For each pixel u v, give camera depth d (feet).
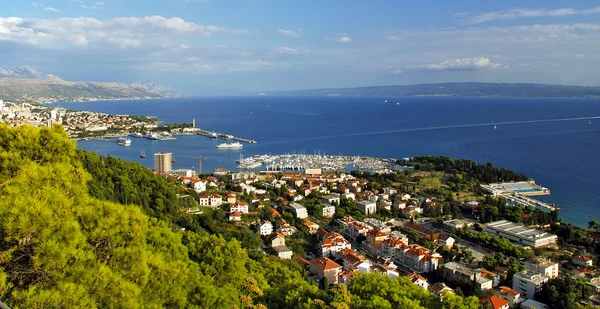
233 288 192.54
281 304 219.00
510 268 395.14
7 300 92.73
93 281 103.91
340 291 211.61
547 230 532.73
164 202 504.02
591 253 464.65
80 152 488.85
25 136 151.12
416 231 512.63
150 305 115.03
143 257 120.78
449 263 412.36
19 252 102.32
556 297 337.52
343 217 583.99
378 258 438.40
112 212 123.85
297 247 469.16
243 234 460.96
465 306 211.41
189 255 213.25
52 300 92.27
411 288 223.71
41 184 122.31
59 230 105.50
